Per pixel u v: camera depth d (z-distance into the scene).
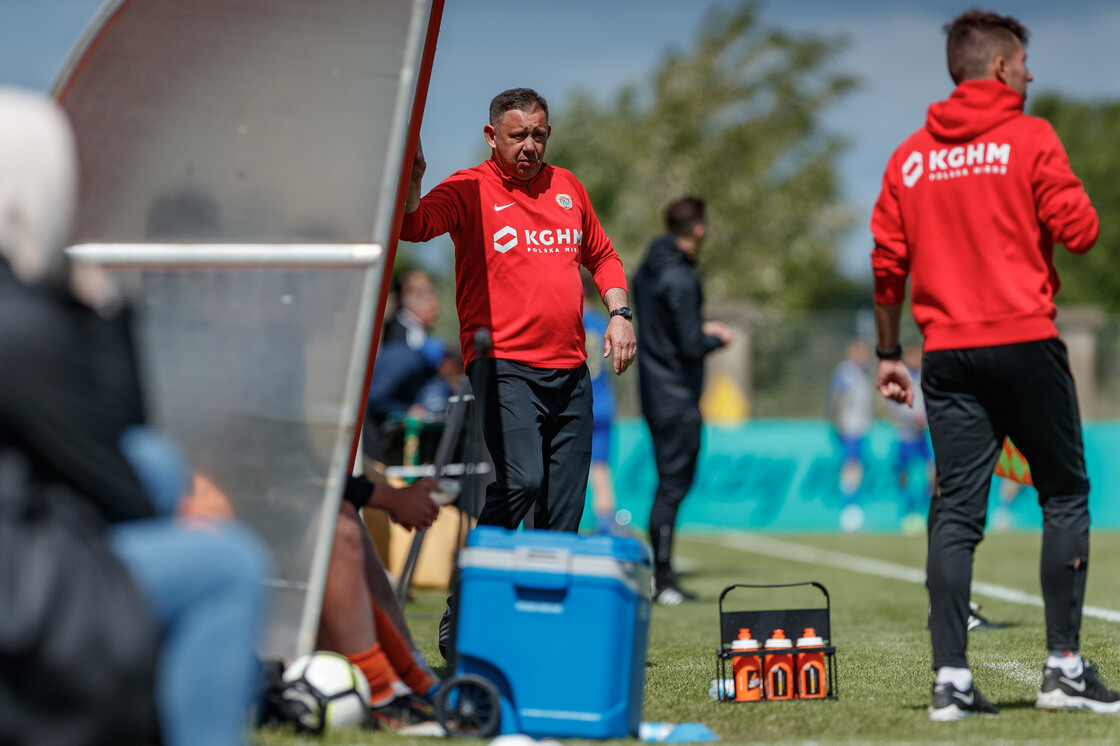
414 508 12.72
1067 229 13.03
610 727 11.48
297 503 11.83
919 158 13.83
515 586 11.61
